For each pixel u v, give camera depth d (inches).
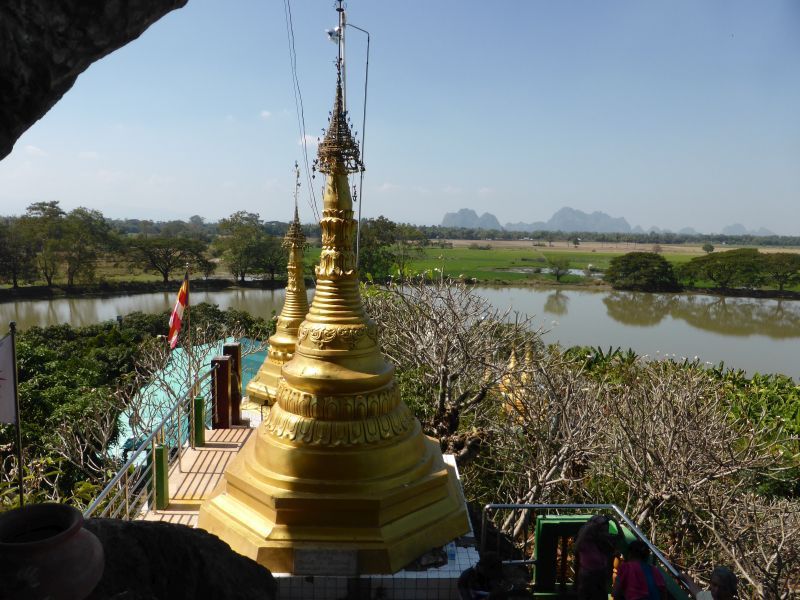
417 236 2269.9
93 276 2655.0
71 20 129.8
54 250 2539.4
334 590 283.4
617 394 698.2
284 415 303.4
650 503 530.9
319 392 295.3
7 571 140.3
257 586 219.3
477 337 713.0
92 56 142.3
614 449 585.3
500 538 440.5
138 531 195.5
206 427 517.7
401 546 291.6
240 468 319.0
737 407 884.0
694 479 539.2
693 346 1959.9
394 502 295.4
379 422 299.6
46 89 137.6
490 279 3683.6
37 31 127.0
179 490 385.4
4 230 2546.8
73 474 703.7
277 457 297.1
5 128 137.1
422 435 335.0
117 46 145.9
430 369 715.4
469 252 6796.3
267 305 2518.5
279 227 4281.5
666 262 3353.8
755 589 470.9
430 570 292.2
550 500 597.0
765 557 487.5
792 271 3085.6
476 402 676.1
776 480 655.8
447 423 618.8
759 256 3189.0
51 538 146.6
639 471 546.3
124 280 2856.8
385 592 284.0
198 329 1188.5
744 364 1732.3
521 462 605.6
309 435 292.8
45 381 957.2
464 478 652.7
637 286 3393.2
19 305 2386.8
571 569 378.6
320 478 291.0
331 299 308.0
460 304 772.0
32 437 766.5
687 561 543.5
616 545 309.6
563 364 706.8
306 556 283.4
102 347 1342.3
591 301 2960.1
